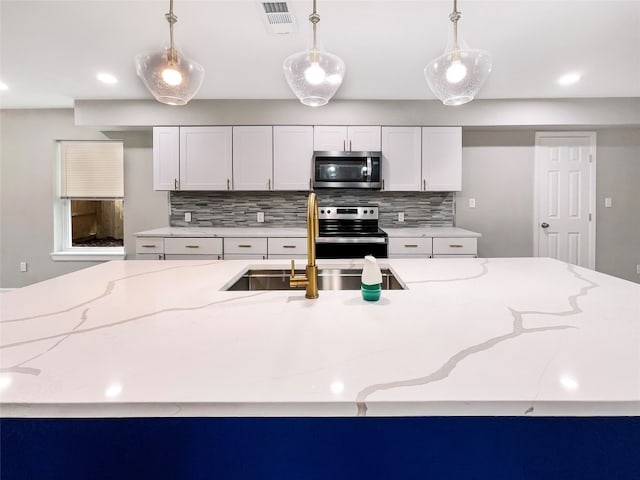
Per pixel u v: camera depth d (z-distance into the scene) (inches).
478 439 27.5
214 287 56.1
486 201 169.5
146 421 27.5
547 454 27.5
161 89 64.5
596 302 46.8
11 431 27.4
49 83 132.2
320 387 26.4
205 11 84.2
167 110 150.8
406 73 122.0
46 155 170.6
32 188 171.9
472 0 80.2
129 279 61.6
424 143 151.6
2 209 172.4
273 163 151.7
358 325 39.0
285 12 84.5
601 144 167.8
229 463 27.6
